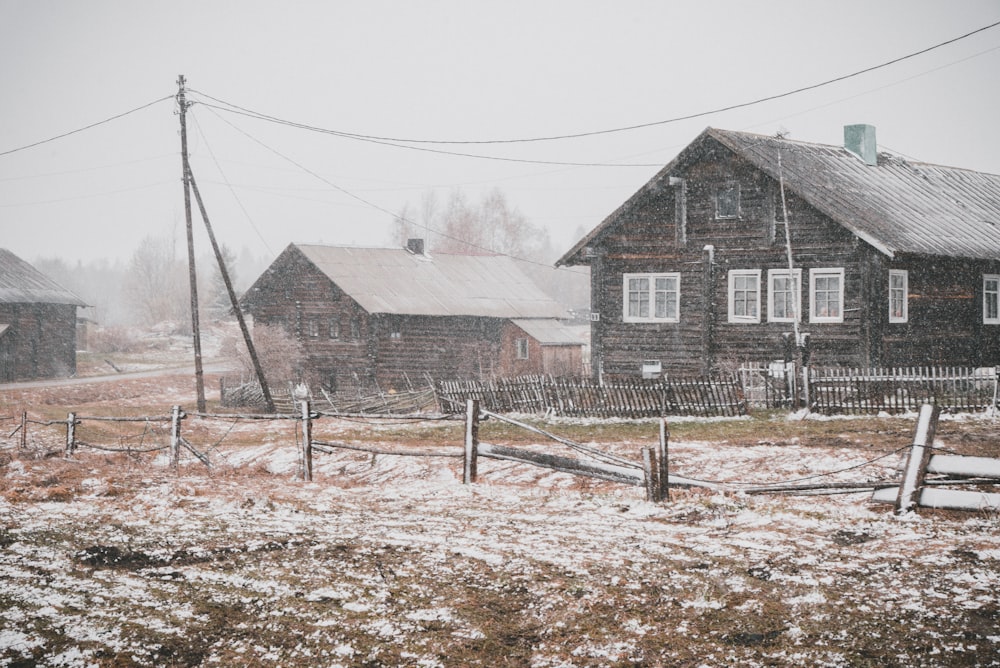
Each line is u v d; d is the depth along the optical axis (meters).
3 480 13.91
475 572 8.41
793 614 7.12
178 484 14.12
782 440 18.61
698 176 29.19
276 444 23.47
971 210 32.56
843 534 9.66
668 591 7.77
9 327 58.50
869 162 33.25
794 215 27.50
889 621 6.89
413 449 19.75
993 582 7.70
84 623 7.05
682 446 18.27
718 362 28.66
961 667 6.04
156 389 53.81
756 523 10.30
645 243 30.11
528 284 57.75
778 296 27.86
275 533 10.11
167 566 8.70
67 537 9.95
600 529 10.18
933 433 10.56
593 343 30.69
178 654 6.47
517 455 13.58
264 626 7.03
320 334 48.38
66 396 47.47
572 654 6.47
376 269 50.56
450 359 49.84
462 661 6.37
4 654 6.41
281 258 49.25
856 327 26.28
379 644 6.67
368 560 8.88
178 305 102.88
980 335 30.19
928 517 10.28
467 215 110.00
